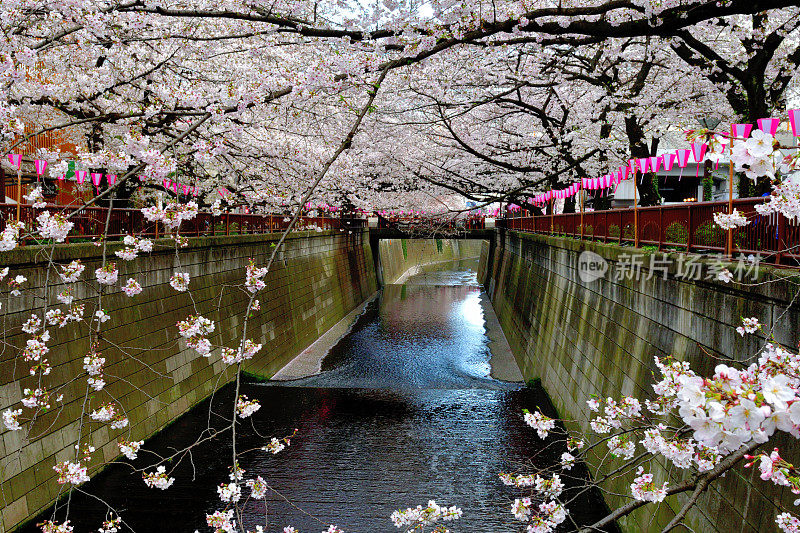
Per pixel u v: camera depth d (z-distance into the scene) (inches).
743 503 233.0
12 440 342.0
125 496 395.9
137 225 502.6
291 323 891.4
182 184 517.0
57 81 418.0
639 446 341.4
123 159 191.5
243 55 528.7
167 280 546.6
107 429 434.9
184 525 358.9
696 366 289.7
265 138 582.2
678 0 237.9
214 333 630.5
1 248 192.4
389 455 469.7
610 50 534.9
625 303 410.9
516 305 1001.5
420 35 266.7
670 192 1027.3
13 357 348.5
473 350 936.9
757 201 247.6
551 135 726.5
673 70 555.2
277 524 364.5
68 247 394.9
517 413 577.0
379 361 849.5
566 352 576.4
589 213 560.4
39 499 358.9
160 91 400.2
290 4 342.6
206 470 438.3
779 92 464.8
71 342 402.0
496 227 1621.6
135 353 481.1
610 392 420.5
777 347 152.1
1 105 225.8
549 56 518.9
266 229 856.9
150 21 393.7
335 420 551.8
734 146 116.6
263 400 612.7
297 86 242.5
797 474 133.0
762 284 225.3
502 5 370.6
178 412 540.4
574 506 383.9
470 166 895.1
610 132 622.2
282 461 456.1
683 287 309.7
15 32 290.4
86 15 284.8
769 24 386.0
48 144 580.1
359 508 383.9
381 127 679.1
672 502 295.3
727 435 90.6
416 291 1739.7
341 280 1284.4
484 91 651.5
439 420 554.9
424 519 200.1
